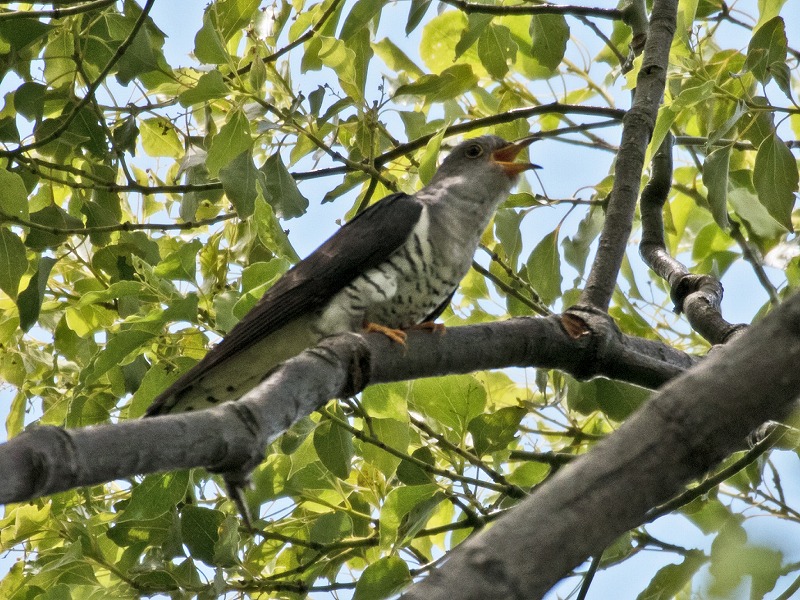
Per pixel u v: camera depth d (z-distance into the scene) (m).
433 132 11.12
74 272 10.74
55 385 10.20
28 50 10.27
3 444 3.76
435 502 8.84
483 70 12.36
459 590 3.40
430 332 7.34
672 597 8.26
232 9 9.80
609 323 7.95
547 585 3.48
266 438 4.77
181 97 9.11
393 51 12.20
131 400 8.70
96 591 8.55
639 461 3.63
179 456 4.30
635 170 9.00
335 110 9.91
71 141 10.17
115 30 10.13
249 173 9.45
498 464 9.20
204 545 8.63
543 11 10.85
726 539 5.39
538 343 7.70
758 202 10.42
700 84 9.83
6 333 10.17
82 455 3.90
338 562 9.59
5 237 9.14
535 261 10.65
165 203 11.55
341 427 8.76
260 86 9.52
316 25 10.31
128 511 8.28
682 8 9.98
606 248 8.62
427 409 9.02
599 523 3.55
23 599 8.34
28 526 8.90
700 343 11.29
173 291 8.46
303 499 9.62
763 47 9.16
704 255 12.22
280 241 8.40
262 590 8.84
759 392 3.64
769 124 9.88
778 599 5.31
